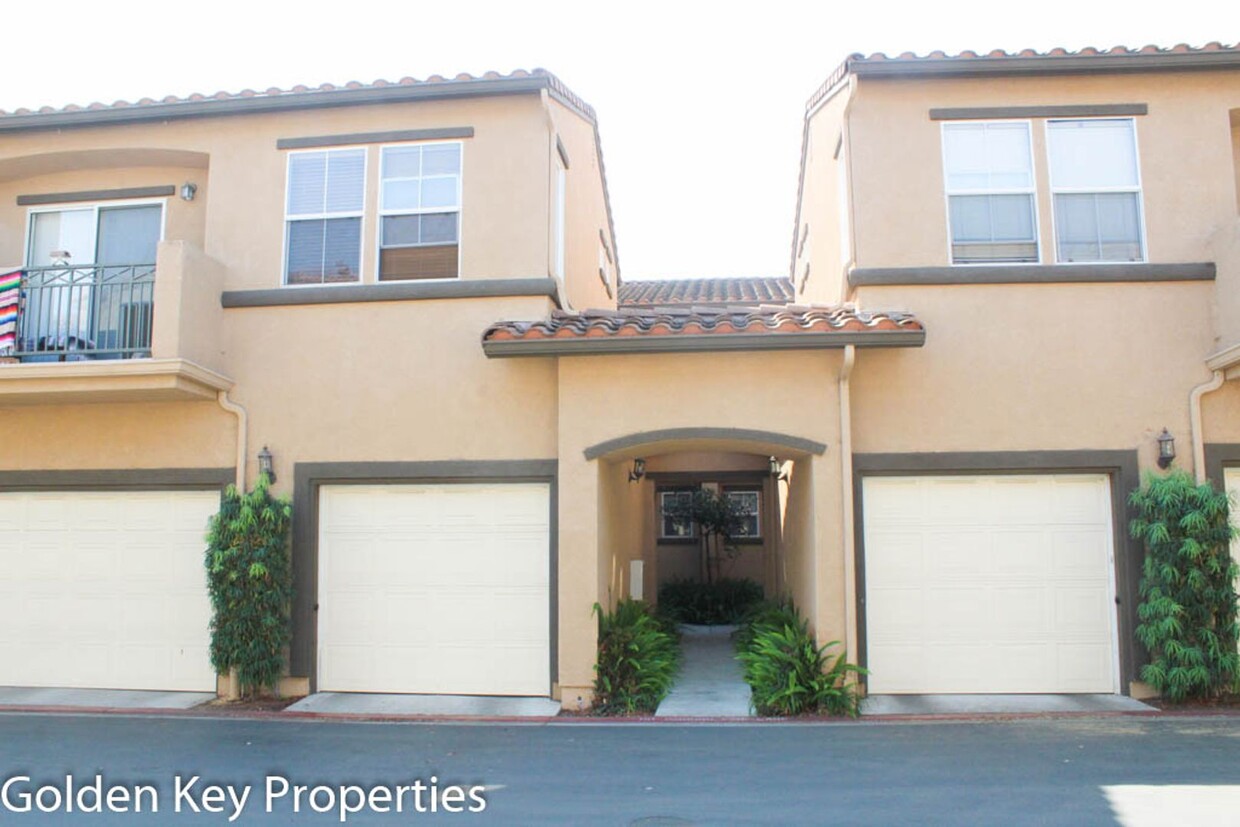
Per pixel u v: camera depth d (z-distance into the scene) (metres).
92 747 8.66
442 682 10.77
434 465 10.87
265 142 11.77
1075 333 10.51
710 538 19.89
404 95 11.40
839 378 10.18
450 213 11.43
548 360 10.87
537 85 11.27
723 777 7.52
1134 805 6.69
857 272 10.71
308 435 11.09
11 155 12.05
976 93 11.09
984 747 8.34
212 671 11.06
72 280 11.23
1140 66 10.76
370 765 7.98
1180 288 10.53
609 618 10.70
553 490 10.70
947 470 10.41
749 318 10.30
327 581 11.03
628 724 9.44
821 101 12.85
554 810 6.75
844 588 9.98
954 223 10.98
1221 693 9.79
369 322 11.20
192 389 10.73
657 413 10.27
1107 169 10.94
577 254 13.62
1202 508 9.58
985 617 10.39
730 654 13.56
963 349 10.55
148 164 12.37
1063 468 10.34
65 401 11.27
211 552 10.55
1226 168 10.77
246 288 11.50
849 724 9.26
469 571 10.86
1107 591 10.36
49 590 11.48
